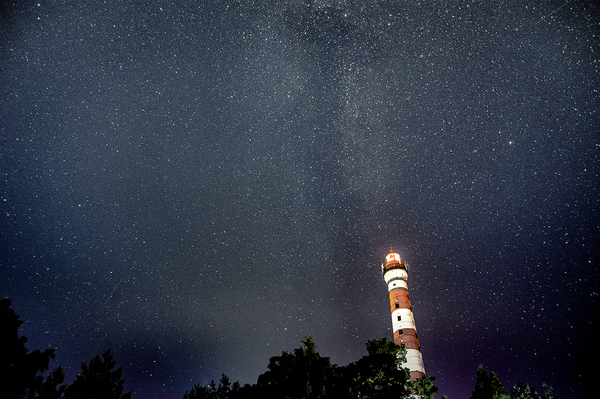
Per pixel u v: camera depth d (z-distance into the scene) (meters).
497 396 29.62
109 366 21.33
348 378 22.92
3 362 16.34
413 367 37.03
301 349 24.02
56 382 18.33
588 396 20.56
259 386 21.84
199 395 19.38
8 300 17.75
